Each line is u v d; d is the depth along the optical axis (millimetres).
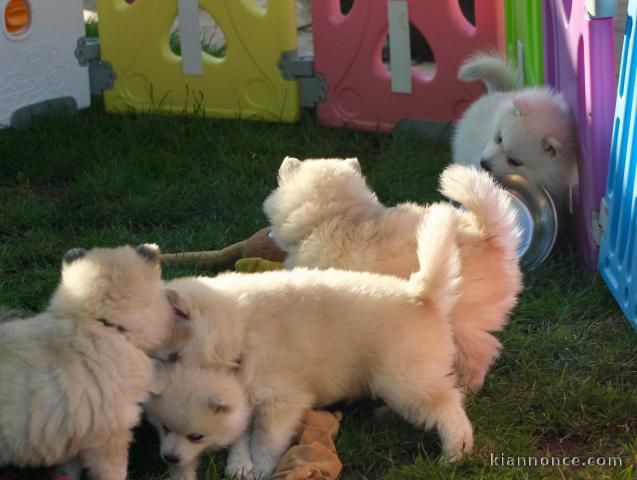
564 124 2389
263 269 2117
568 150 2383
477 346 1863
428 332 1712
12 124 3025
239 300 1719
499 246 1865
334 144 2971
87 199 2631
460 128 2697
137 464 1721
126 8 3166
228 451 1711
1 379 1531
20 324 1594
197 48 3129
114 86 3254
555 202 2424
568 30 2371
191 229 2502
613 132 2123
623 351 1998
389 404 1737
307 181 1974
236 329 1671
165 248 2385
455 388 1769
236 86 3135
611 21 2131
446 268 1717
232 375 1662
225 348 1653
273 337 1700
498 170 2441
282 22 3029
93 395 1538
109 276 1590
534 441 1759
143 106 3236
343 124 3100
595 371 1932
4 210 2566
